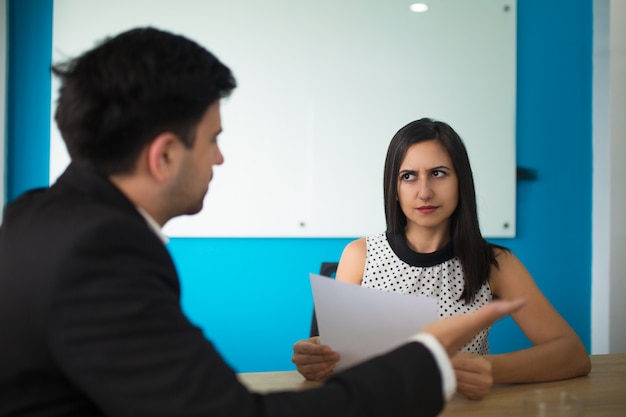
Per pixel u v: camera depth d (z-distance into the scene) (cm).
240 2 244
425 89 260
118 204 67
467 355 113
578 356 126
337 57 252
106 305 56
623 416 99
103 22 234
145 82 66
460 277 150
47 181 234
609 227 268
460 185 146
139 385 56
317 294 112
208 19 242
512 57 268
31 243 61
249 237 249
